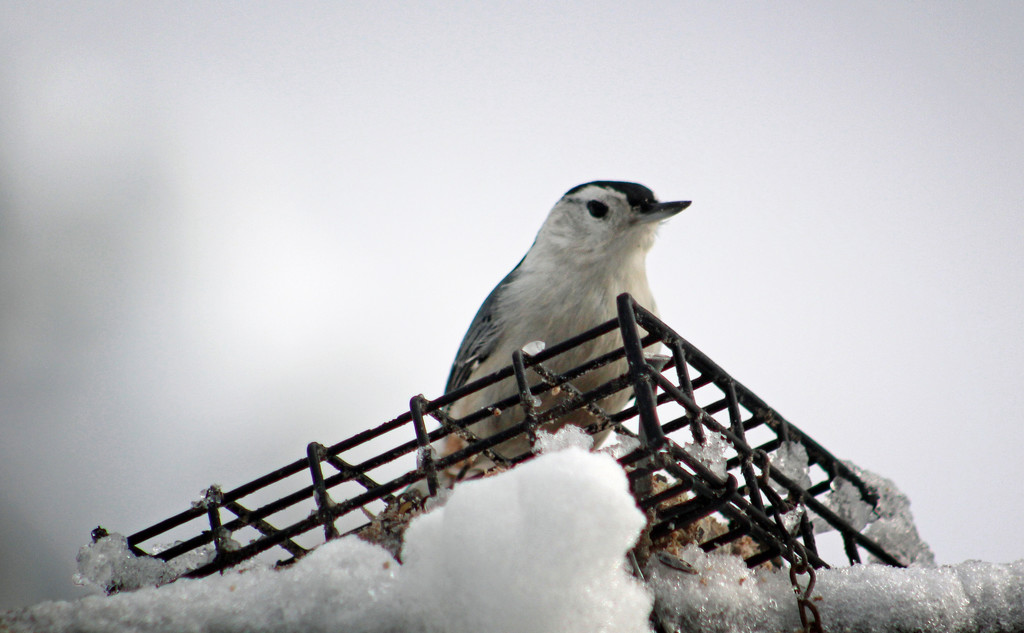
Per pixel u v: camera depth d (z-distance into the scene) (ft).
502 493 10.28
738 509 12.73
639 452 11.57
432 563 10.37
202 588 10.59
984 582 12.92
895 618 12.49
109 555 13.92
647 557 12.59
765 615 12.59
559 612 9.89
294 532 13.60
